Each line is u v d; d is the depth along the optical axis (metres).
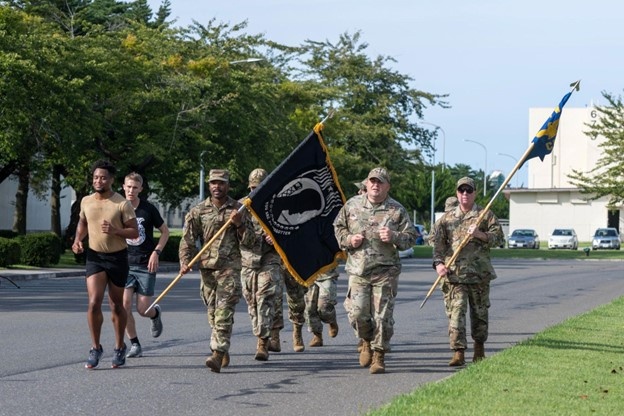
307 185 14.77
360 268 13.63
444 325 20.77
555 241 94.19
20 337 17.69
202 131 50.16
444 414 9.98
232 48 57.53
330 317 16.64
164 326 19.89
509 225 116.31
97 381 12.89
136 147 48.00
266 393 12.14
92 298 13.65
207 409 11.05
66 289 31.64
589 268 53.34
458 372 13.07
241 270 14.62
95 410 10.92
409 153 81.75
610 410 10.45
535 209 115.50
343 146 79.50
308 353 15.97
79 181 50.88
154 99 47.84
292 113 66.44
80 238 13.79
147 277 15.09
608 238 94.12
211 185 13.97
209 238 13.95
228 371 13.93
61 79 42.28
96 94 46.22
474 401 10.76
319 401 11.59
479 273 14.50
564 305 27.11
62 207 83.19
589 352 15.34
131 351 15.16
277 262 15.07
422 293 31.08
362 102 81.94
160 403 11.41
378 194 13.55
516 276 43.53
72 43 45.38
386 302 13.62
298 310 16.20
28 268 42.34
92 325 13.80
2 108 41.69
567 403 10.79
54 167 55.16
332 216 15.02
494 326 20.98
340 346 16.88
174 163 50.88
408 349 16.64
